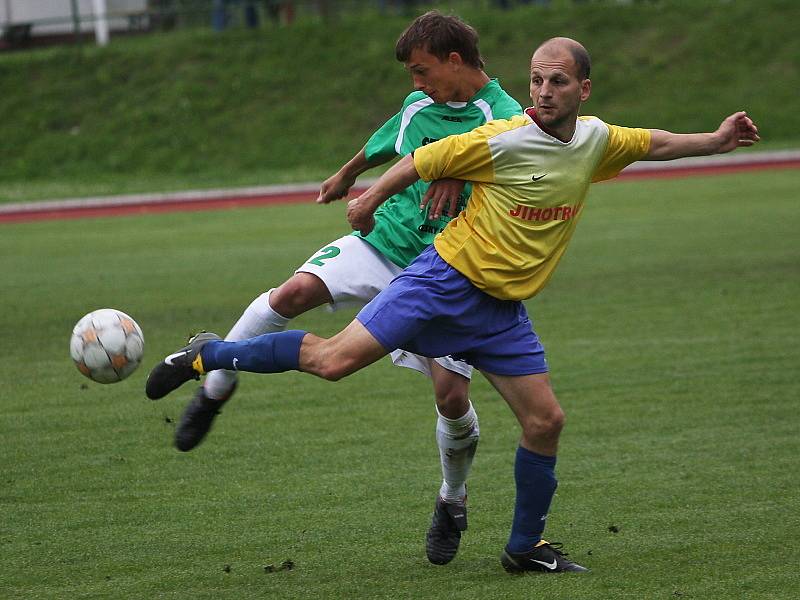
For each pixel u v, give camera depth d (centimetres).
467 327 1452
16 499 1850
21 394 2583
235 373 1572
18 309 3681
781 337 2998
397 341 1420
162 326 3350
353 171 1712
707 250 4525
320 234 5462
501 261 1430
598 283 3903
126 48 10812
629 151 1508
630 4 11150
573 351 2908
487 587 1452
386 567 1538
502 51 10525
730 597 1388
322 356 1419
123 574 1520
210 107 9956
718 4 11025
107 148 9544
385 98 9931
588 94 1420
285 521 1734
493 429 2266
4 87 10350
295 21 11081
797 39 10444
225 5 11144
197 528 1706
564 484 1886
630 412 2333
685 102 9819
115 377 1578
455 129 1609
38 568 1543
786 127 9362
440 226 1642
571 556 1561
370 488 1889
